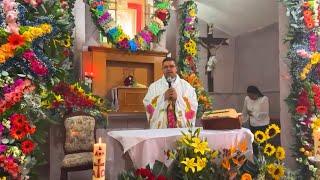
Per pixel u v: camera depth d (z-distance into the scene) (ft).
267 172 10.03
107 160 14.58
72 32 15.72
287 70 14.80
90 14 17.33
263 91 23.67
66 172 12.86
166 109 13.57
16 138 8.81
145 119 17.84
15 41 8.82
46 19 9.93
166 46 20.13
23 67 9.25
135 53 17.88
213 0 22.27
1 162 8.59
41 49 10.02
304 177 13.71
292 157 14.47
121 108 16.83
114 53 17.38
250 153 10.23
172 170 9.31
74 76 15.94
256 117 19.65
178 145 9.43
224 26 24.98
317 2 14.16
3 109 8.71
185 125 13.55
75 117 14.10
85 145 14.16
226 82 25.11
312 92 13.82
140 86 17.63
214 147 9.83
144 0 18.69
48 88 10.45
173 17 20.30
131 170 9.16
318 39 14.56
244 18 23.36
